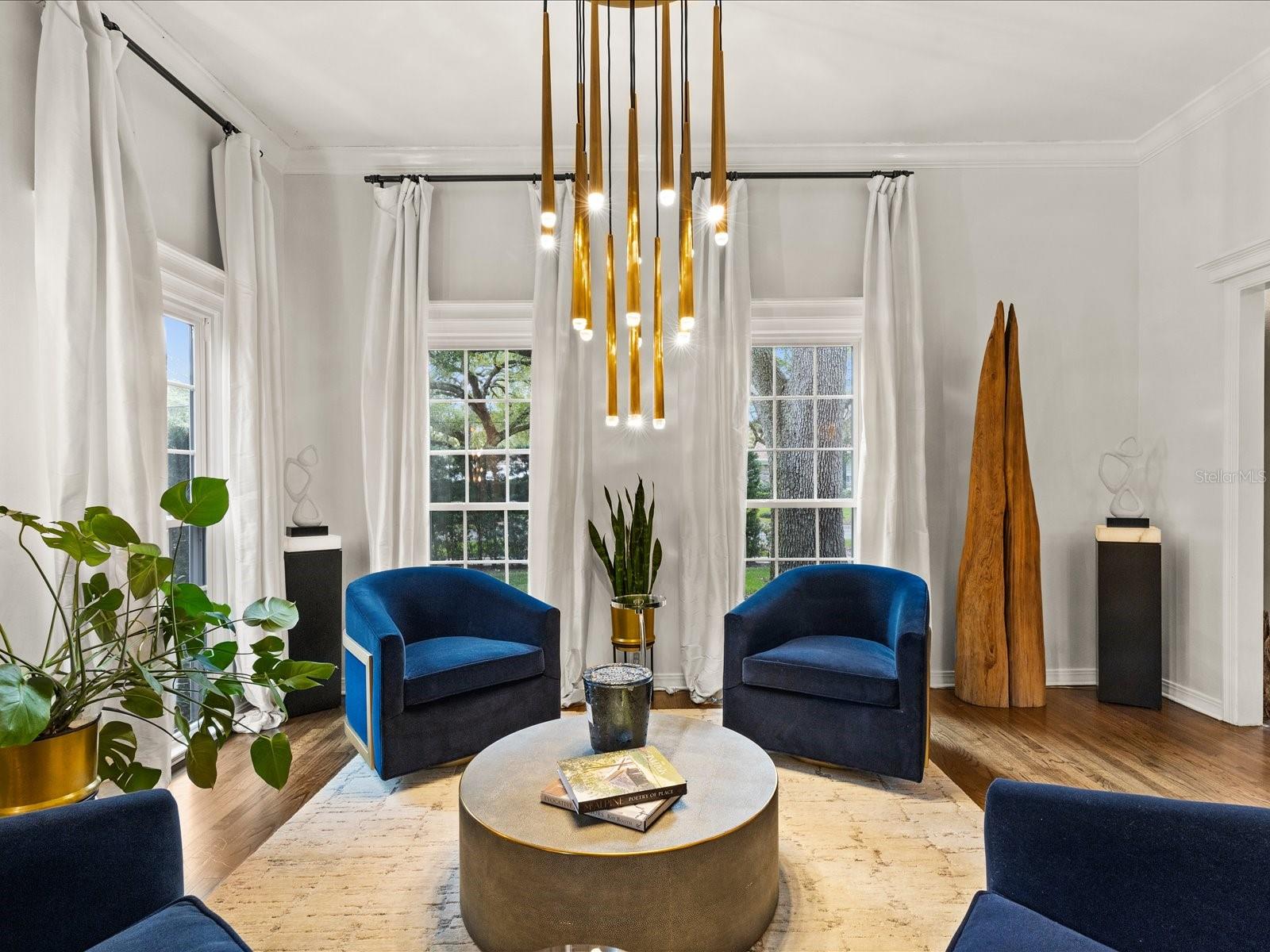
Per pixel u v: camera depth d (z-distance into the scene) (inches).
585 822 65.4
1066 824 45.4
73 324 86.7
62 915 44.3
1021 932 42.1
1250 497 129.4
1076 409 153.6
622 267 152.8
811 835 88.8
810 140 149.9
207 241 128.0
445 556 159.2
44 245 87.1
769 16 108.6
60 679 83.0
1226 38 115.0
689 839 62.3
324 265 153.6
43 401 87.4
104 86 92.5
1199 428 137.8
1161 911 42.1
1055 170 154.3
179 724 81.2
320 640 137.8
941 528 153.9
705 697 145.6
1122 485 149.2
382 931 70.6
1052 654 153.0
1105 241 154.0
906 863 82.4
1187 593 139.9
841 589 124.9
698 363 149.3
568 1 104.6
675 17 109.1
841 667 103.5
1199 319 137.9
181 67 118.6
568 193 151.2
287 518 151.6
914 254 148.6
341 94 131.7
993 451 139.9
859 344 157.8
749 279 150.6
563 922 60.6
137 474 94.3
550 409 149.2
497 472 159.6
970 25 111.3
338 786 104.3
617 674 83.2
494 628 121.8
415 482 147.9
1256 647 128.3
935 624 152.9
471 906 67.1
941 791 101.3
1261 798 99.3
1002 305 140.5
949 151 152.6
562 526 147.3
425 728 102.4
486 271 155.5
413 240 148.8
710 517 147.3
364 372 148.5
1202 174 136.6
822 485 159.8
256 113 138.6
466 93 131.4
